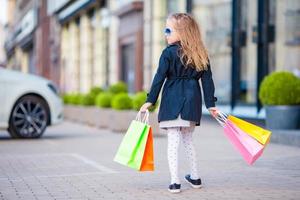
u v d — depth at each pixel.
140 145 5.79
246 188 6.18
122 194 5.84
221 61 18.61
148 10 22.44
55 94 13.50
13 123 12.88
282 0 15.79
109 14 28.69
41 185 6.48
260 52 16.34
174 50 5.98
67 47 41.34
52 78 46.78
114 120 15.48
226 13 18.38
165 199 5.54
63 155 9.70
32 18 57.81
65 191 6.07
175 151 5.95
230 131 5.88
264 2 16.27
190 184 6.25
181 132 6.21
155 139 13.06
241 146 5.83
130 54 25.31
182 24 5.99
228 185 6.39
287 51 15.56
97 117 17.58
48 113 13.39
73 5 36.12
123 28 25.92
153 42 22.12
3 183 6.64
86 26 34.69
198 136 13.70
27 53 71.69
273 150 10.32
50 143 12.02
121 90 17.97
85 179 6.91
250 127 5.84
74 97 22.47
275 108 11.98
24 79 13.05
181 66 5.97
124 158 5.84
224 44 18.45
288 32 15.55
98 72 31.77
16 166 8.23
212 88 6.06
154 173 7.40
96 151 10.36
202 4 19.80
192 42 5.96
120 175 7.24
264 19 16.28
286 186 6.32
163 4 21.95
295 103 11.98
